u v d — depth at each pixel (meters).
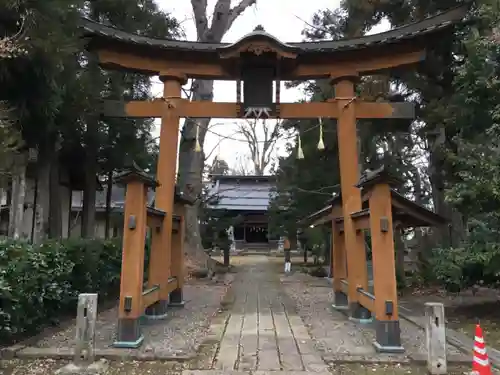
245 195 35.00
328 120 14.97
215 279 14.57
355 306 7.77
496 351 5.66
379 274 5.88
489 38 7.72
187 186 15.19
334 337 6.49
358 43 8.97
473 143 8.17
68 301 7.31
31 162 11.24
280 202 19.23
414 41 8.95
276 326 7.25
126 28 12.09
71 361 5.15
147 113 9.22
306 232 18.16
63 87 8.18
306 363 5.12
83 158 12.12
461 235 11.39
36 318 6.24
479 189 7.14
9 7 6.26
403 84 13.12
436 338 4.86
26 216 12.92
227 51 8.50
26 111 7.48
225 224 19.77
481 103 8.02
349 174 8.74
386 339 5.64
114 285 9.89
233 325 7.32
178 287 9.28
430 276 11.67
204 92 15.15
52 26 6.79
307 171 16.45
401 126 13.02
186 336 6.50
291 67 9.32
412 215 8.35
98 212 21.05
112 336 6.36
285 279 15.30
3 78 6.96
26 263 5.94
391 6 12.29
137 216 6.11
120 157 12.26
